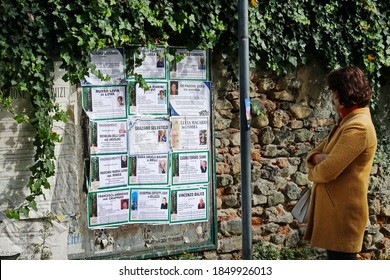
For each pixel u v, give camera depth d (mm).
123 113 5395
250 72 6039
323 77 6434
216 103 5902
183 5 5457
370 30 6496
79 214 5250
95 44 5035
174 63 5609
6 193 4930
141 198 5535
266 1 5930
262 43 5922
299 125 6344
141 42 5371
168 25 5465
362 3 6414
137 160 5496
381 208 6785
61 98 5102
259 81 6094
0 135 4887
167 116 5605
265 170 6188
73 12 4930
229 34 5797
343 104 4133
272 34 5992
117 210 5426
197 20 5539
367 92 4121
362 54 6461
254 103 6059
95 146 5289
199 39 5633
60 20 4863
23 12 4699
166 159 5621
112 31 5102
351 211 4090
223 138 5961
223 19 5730
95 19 4973
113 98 5340
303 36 6160
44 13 4809
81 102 5211
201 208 5832
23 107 4938
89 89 5234
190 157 5750
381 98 6750
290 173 6324
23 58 4742
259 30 5883
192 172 5766
